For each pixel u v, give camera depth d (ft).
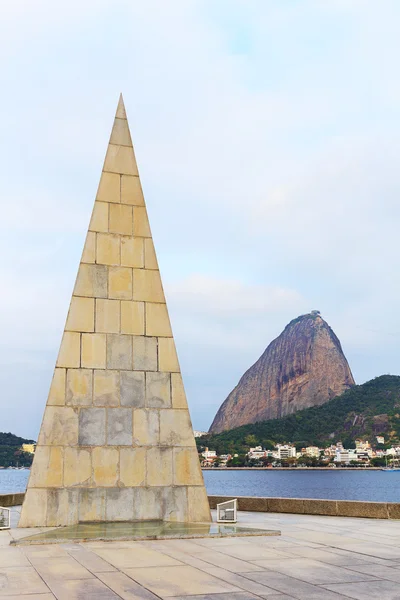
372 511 58.03
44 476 50.37
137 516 51.78
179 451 54.03
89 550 38.81
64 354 53.26
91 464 51.65
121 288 56.34
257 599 26.25
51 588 28.09
